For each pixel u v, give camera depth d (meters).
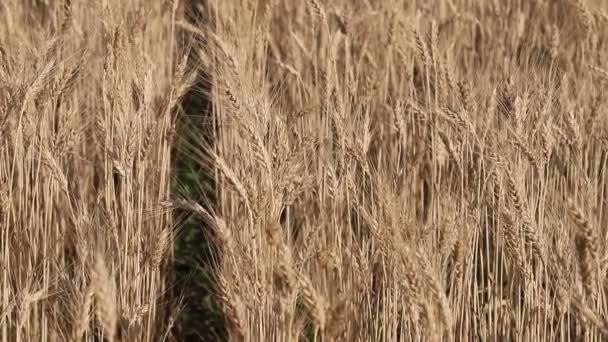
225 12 2.88
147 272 2.42
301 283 2.15
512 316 2.38
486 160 2.38
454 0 3.17
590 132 2.47
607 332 2.10
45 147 2.39
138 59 2.60
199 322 2.69
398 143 2.62
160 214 2.46
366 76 2.72
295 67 2.83
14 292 2.38
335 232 2.37
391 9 2.91
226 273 2.24
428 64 2.55
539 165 2.30
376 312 2.34
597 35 2.88
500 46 2.95
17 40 2.53
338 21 2.93
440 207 2.40
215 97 2.66
